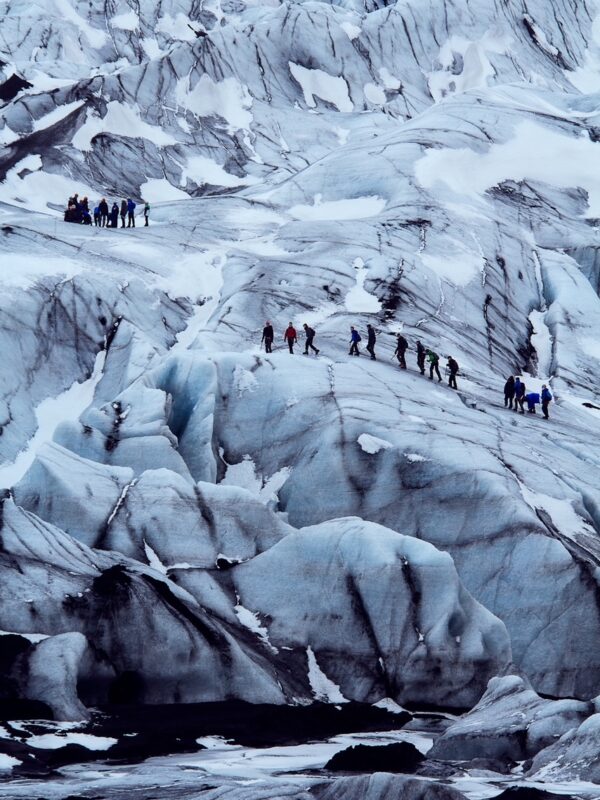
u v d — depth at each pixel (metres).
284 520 45.56
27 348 55.16
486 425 50.62
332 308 64.12
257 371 50.59
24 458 50.38
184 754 29.23
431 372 56.12
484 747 30.36
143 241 69.75
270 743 31.00
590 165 94.12
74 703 31.16
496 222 83.31
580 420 58.81
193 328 60.81
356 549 38.00
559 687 41.03
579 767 27.78
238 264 67.50
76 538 38.66
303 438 48.06
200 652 34.06
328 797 24.28
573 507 45.56
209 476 47.19
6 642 31.73
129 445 45.69
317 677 36.66
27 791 24.72
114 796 24.38
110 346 57.47
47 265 60.66
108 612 33.47
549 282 77.94
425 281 70.19
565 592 41.62
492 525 43.31
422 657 36.56
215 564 39.31
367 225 77.62
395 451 45.94
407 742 30.81
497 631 37.53
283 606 37.94
